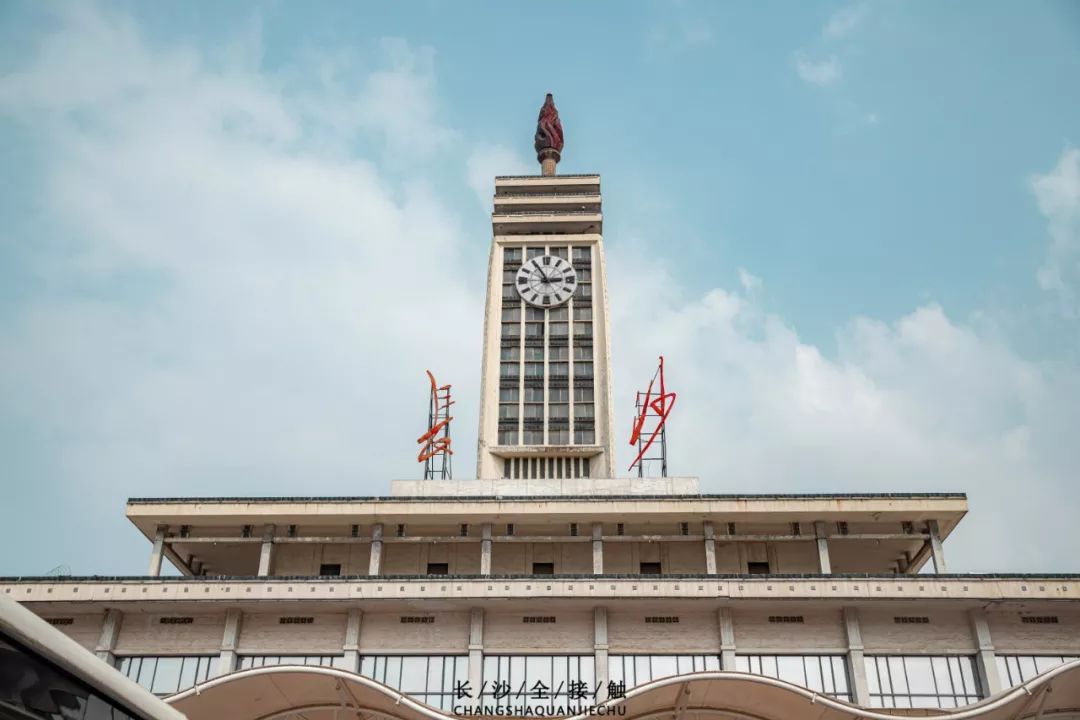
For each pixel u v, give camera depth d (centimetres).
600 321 9375
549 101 11575
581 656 5925
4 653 1856
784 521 6600
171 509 6575
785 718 4703
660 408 8056
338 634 5984
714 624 5997
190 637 5991
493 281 9631
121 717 2181
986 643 5869
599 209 10069
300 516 6562
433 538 6531
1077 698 4725
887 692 5812
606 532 6700
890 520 6588
